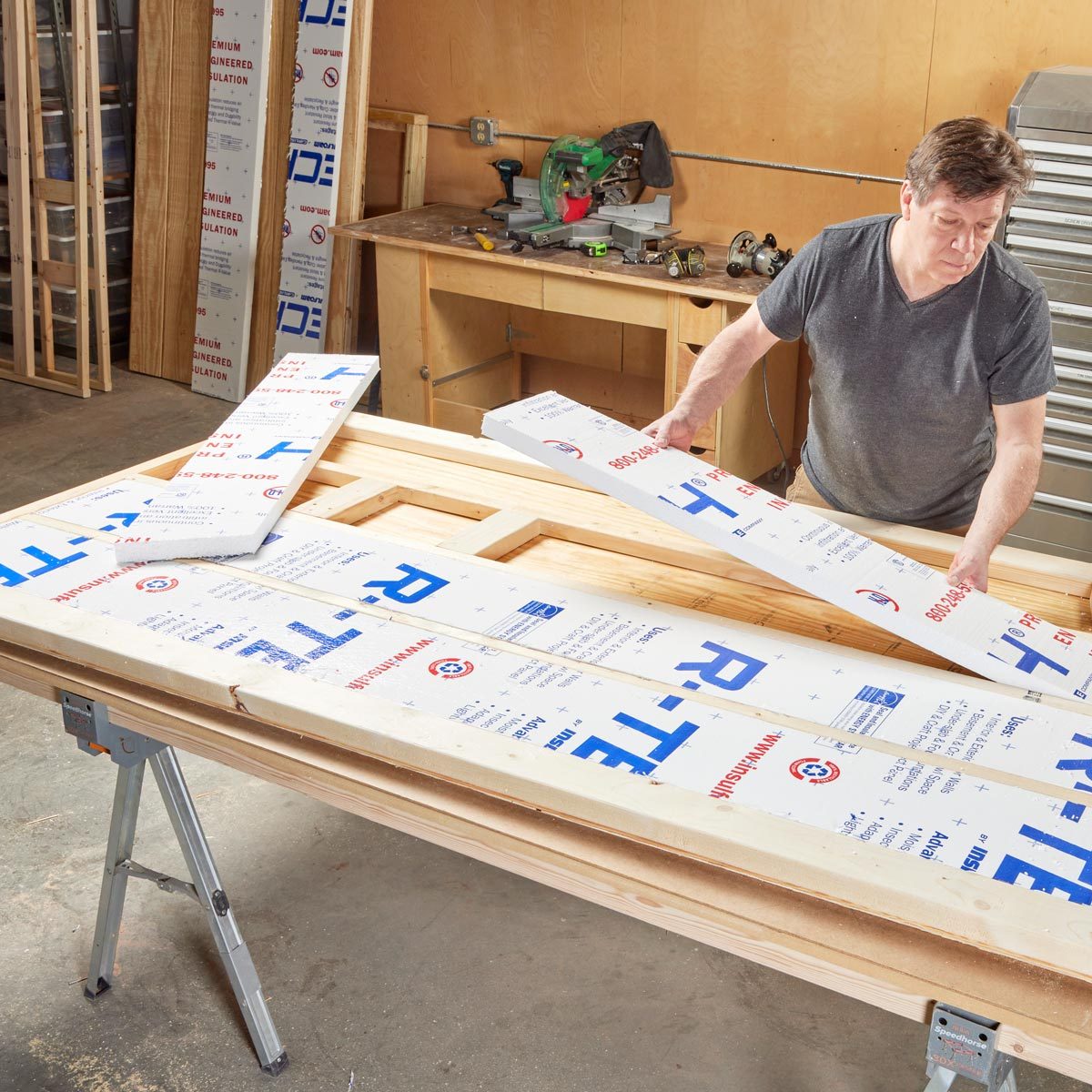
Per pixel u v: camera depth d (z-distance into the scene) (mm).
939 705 1467
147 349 5730
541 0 4648
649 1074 2111
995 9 3824
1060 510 3582
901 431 2203
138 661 1551
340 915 2486
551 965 2361
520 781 1288
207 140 5246
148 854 2645
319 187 5020
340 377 2500
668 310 4055
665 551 1938
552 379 5238
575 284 4219
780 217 4453
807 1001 2279
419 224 4762
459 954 2387
